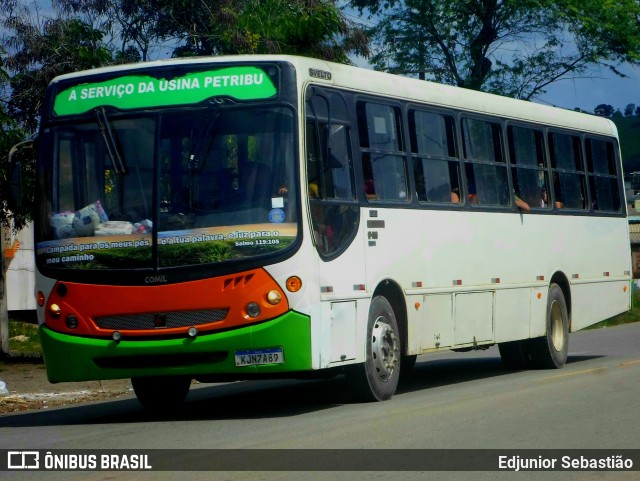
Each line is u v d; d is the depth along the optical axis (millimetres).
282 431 9680
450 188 13719
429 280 12953
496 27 43312
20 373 17984
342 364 11062
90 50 22359
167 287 10484
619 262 18609
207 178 10602
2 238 19906
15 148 11609
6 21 22406
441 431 9484
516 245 15219
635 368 15211
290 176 10500
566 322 16562
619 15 42812
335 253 10992
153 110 10859
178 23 28672
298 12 23109
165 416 11734
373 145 12086
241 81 10750
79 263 10820
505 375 15289
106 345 10656
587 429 9586
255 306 10320
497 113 15156
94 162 10977
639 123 138875
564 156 17047
